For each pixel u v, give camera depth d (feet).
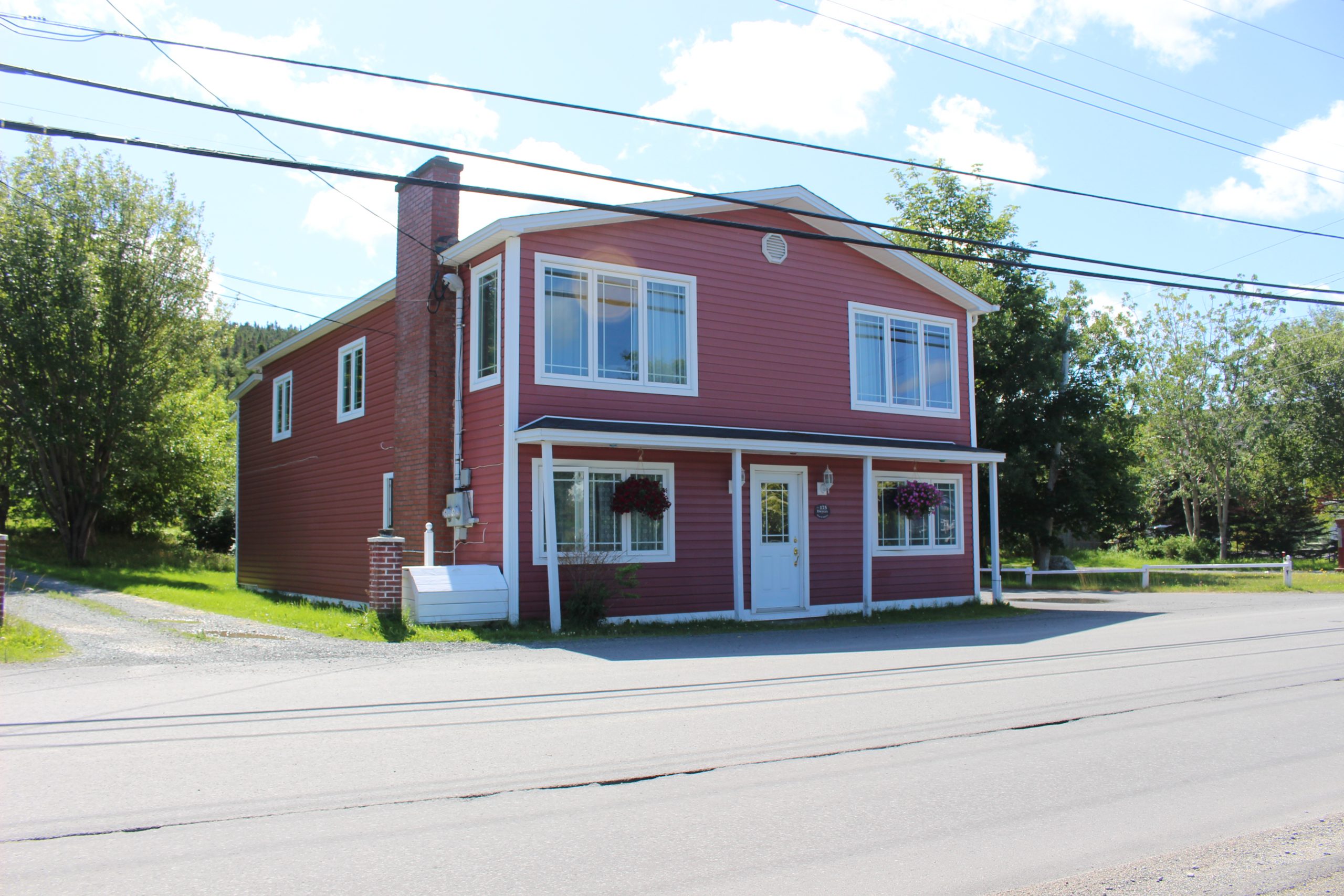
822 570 54.85
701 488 50.47
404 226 54.75
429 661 33.12
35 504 101.81
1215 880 14.26
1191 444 146.51
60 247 85.20
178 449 106.93
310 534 67.82
